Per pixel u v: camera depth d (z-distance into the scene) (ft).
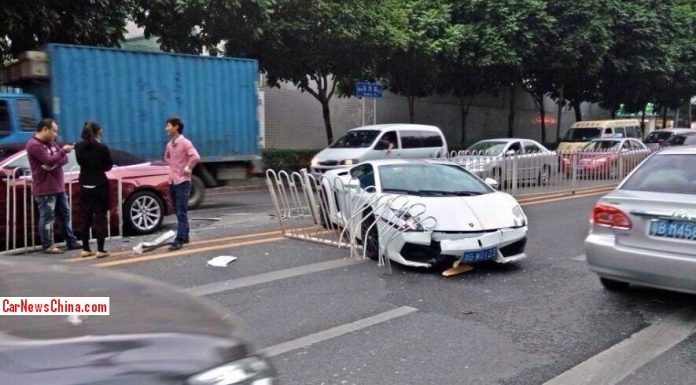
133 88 42.06
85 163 23.76
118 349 6.51
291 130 78.89
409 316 17.51
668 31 93.86
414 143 55.31
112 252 25.17
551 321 17.19
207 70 45.98
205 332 7.45
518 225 22.99
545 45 77.15
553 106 124.98
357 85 61.98
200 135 45.70
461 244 21.70
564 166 48.98
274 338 15.67
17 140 36.27
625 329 16.58
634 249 17.94
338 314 17.62
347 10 58.18
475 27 72.38
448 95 100.73
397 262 23.36
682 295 19.76
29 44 45.24
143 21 52.75
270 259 24.18
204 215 37.83
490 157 43.80
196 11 51.08
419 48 65.72
